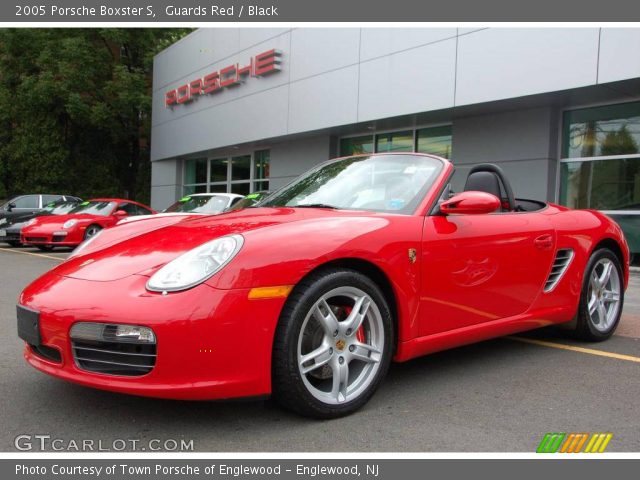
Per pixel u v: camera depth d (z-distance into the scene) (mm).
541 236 3615
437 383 3162
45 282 2684
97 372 2361
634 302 6113
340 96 12750
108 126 24609
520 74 9398
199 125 18391
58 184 24688
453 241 3051
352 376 2732
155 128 21359
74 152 25375
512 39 9500
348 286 2602
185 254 2482
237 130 16375
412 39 11094
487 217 3363
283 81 14461
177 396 2232
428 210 3061
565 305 3861
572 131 10180
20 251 12633
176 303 2250
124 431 2475
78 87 23625
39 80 23094
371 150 13625
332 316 2576
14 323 4668
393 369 3432
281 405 2549
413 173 3338
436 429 2521
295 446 2338
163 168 21438
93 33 24594
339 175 3596
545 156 10195
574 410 2771
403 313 2820
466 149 11406
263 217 2934
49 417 2619
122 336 2262
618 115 9570
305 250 2473
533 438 2443
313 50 13461
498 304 3338
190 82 18625
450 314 3059
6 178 24438
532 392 3025
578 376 3316
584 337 4113
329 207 3238
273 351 2408
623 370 3447
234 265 2340
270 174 16406
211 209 9172
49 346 2457
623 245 4371
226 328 2268
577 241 3924
